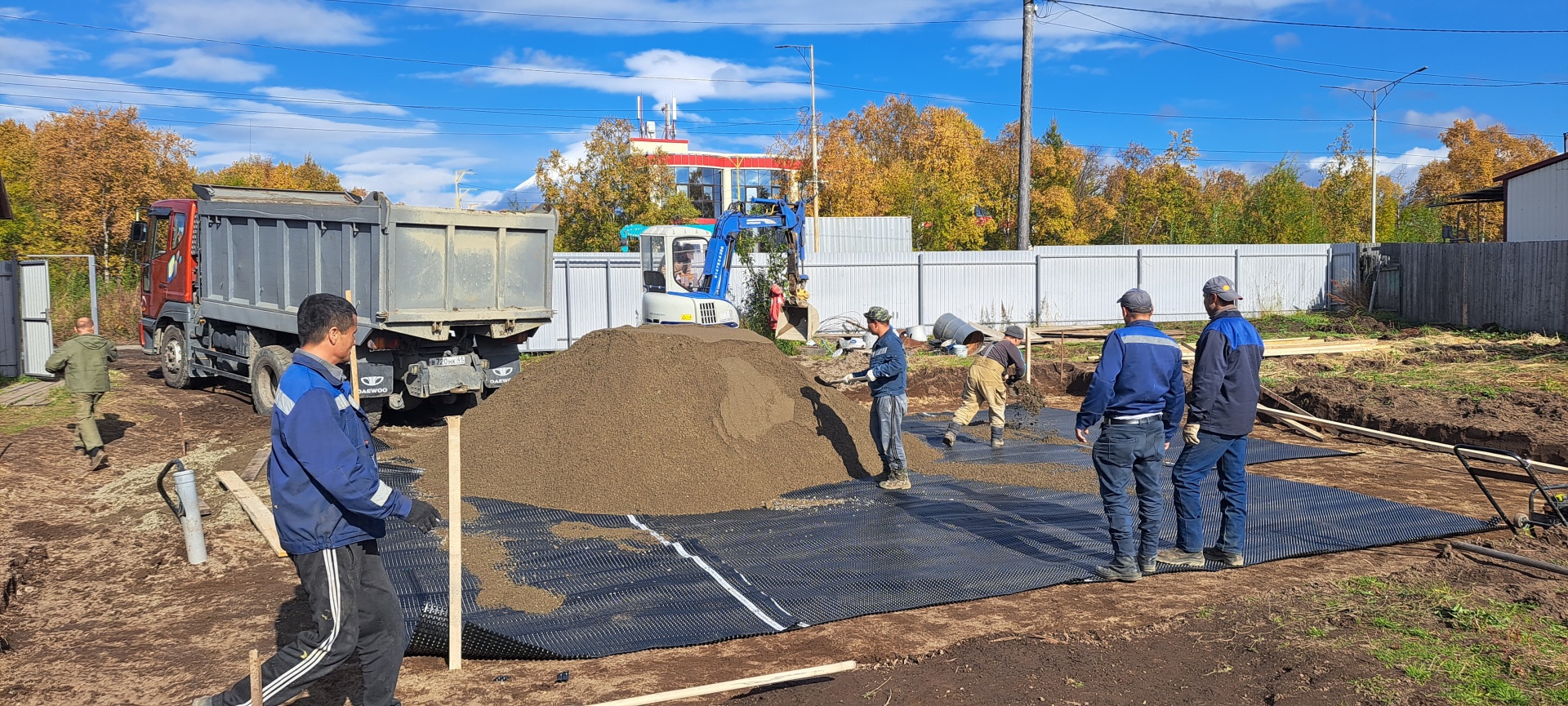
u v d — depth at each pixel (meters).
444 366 11.37
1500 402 11.84
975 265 24.88
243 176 49.69
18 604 5.81
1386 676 4.16
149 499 8.32
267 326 11.92
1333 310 27.31
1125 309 6.05
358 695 4.41
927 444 10.33
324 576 3.51
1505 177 26.38
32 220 24.80
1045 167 48.22
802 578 5.94
